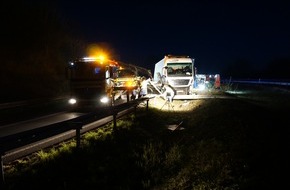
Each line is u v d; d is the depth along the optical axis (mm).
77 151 9133
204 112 20359
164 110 21953
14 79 30109
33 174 7719
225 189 7188
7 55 30281
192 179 8398
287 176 7520
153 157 10273
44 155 8953
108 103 20297
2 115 19594
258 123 14414
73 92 19984
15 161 8906
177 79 28016
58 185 7281
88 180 7719
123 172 8828
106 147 10461
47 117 17922
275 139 11258
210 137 12711
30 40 33188
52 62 36531
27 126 14844
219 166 8750
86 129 13203
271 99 28281
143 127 14859
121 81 24562
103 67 19953
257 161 8672
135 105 16594
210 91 33531
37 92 31688
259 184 7082
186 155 11023
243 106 20844
